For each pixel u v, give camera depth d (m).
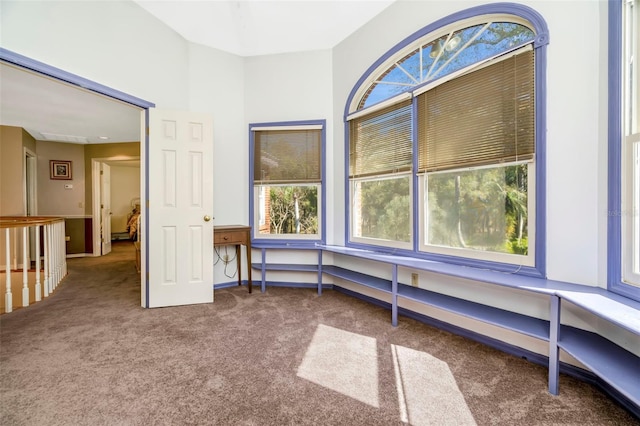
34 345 2.09
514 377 1.71
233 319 2.59
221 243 3.23
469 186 2.27
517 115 1.93
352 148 3.27
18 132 4.52
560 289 1.59
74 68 2.31
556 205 1.78
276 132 3.62
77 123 4.33
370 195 3.14
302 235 3.63
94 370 1.77
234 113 3.63
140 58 2.80
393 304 2.45
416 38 2.56
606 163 1.58
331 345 2.10
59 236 3.87
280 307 2.90
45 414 1.39
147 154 2.86
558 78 1.76
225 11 2.84
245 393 1.56
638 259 1.44
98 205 5.92
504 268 2.00
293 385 1.63
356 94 3.19
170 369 1.78
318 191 3.57
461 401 1.50
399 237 2.83
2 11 1.92
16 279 4.00
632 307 1.31
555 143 1.78
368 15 2.93
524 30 2.01
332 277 3.57
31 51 2.06
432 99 2.46
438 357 1.94
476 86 2.15
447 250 2.38
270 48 3.49
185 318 2.61
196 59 3.37
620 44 1.50
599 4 1.61
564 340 1.57
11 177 4.49
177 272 2.95
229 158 3.60
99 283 3.84
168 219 2.92
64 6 2.24
